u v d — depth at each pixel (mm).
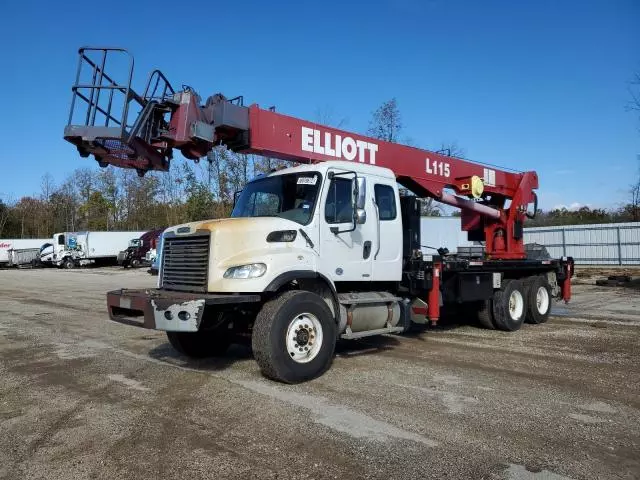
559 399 5758
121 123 6637
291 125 8070
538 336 9969
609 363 7539
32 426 5105
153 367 7512
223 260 6293
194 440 4645
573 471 3971
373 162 9180
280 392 6043
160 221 62969
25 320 12805
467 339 9617
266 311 6328
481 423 4984
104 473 4016
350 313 7262
